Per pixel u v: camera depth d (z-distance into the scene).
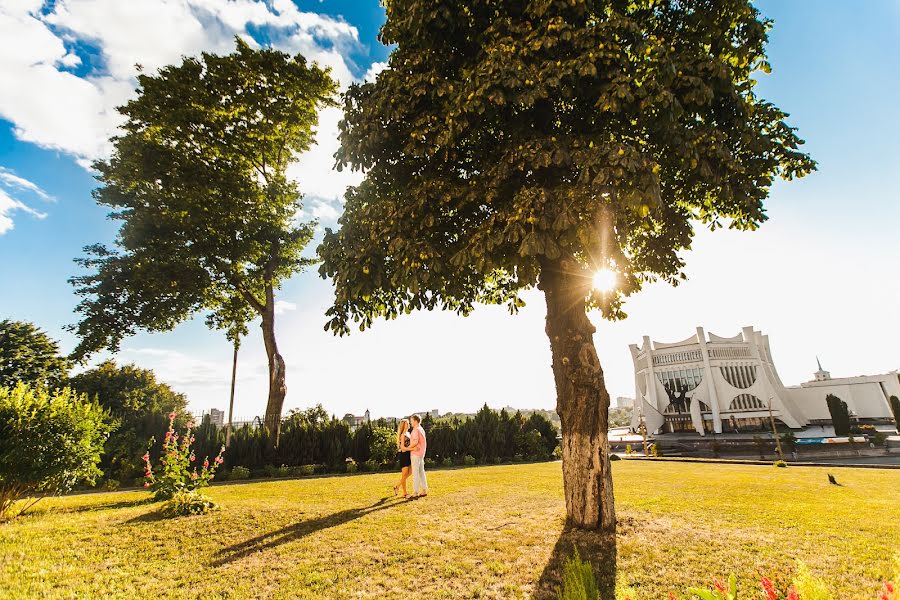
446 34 7.42
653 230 9.49
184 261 23.39
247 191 24.77
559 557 5.81
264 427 22.14
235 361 26.30
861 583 4.81
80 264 23.56
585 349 7.40
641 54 6.39
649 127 6.87
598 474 7.04
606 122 7.40
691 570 5.29
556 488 11.55
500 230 6.42
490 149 7.76
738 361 75.62
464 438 24.75
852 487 12.92
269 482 15.95
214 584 5.29
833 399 57.97
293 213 27.05
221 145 24.58
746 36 7.58
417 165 8.13
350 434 22.50
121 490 15.25
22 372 31.53
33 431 9.19
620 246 6.61
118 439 17.91
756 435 63.44
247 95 23.64
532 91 6.15
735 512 8.20
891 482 14.98
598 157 5.81
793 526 7.15
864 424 68.62
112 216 23.53
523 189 6.32
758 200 7.92
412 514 8.55
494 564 5.68
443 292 8.36
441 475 15.88
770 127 7.78
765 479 14.57
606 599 4.58
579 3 6.44
